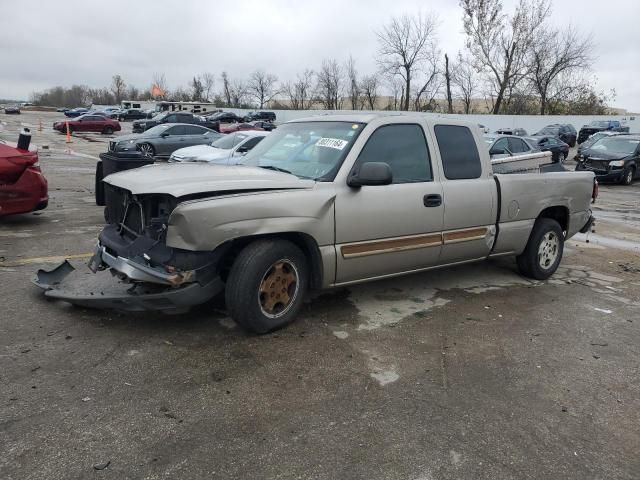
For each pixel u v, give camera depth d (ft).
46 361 11.84
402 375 12.12
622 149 64.49
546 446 9.72
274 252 13.14
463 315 16.12
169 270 12.41
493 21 171.53
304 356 12.75
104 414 9.96
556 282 20.38
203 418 10.02
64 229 25.08
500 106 184.96
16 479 8.15
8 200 24.81
